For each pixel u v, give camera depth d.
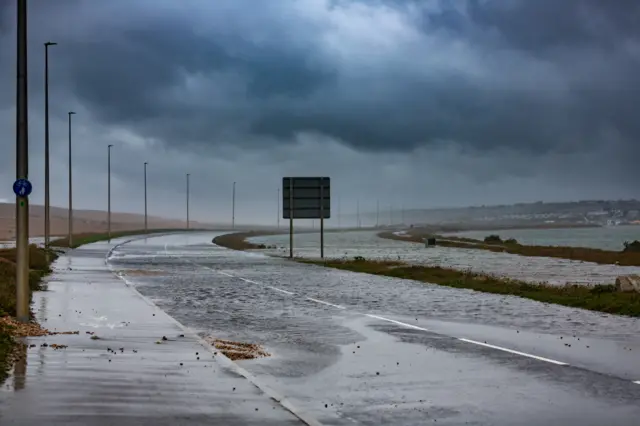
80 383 11.02
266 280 37.84
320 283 35.97
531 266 54.78
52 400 9.85
